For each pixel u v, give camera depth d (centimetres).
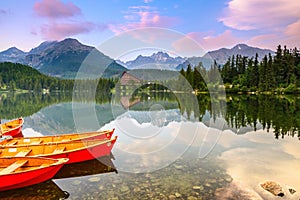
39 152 854
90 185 665
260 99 3756
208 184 648
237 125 1484
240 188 621
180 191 613
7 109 3053
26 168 707
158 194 602
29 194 623
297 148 982
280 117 1827
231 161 820
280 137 1180
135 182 673
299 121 1639
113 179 697
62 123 1820
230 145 1016
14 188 644
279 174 705
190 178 688
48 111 2738
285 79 5231
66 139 1014
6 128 1498
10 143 966
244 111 2205
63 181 695
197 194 595
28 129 1602
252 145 1029
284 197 569
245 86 5291
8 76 9981
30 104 3931
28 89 9512
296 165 780
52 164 665
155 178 694
